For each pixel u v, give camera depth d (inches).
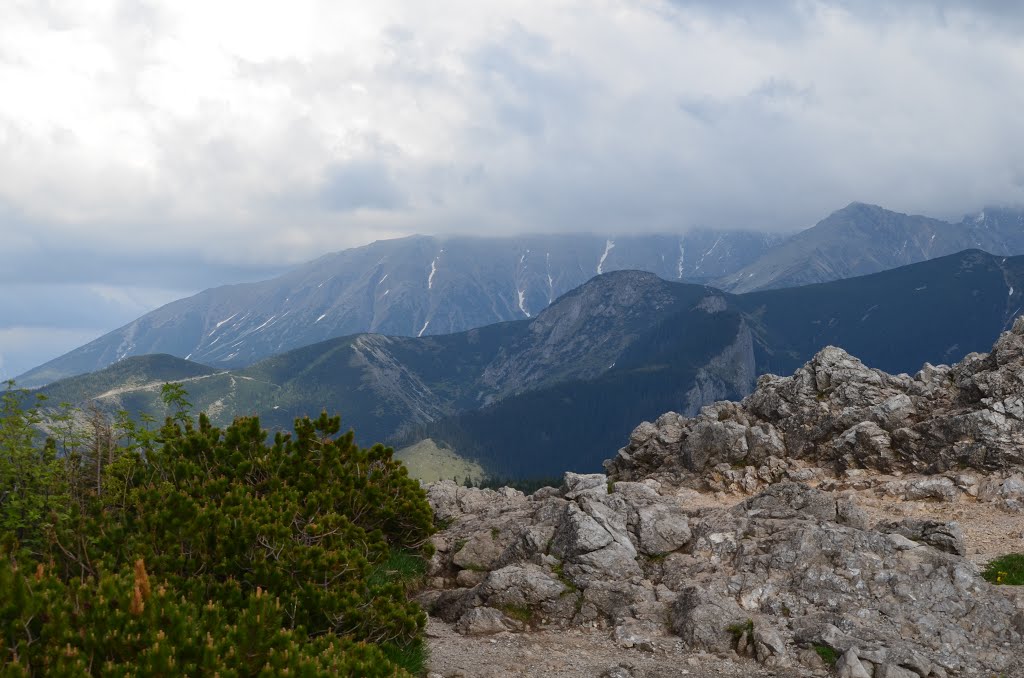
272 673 369.4
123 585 392.2
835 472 1244.5
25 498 638.5
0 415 669.9
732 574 687.1
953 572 643.5
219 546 519.8
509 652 588.7
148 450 677.9
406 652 526.3
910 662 537.6
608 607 656.4
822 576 651.5
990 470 1098.7
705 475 1314.0
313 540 593.9
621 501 829.2
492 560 775.7
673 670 552.1
